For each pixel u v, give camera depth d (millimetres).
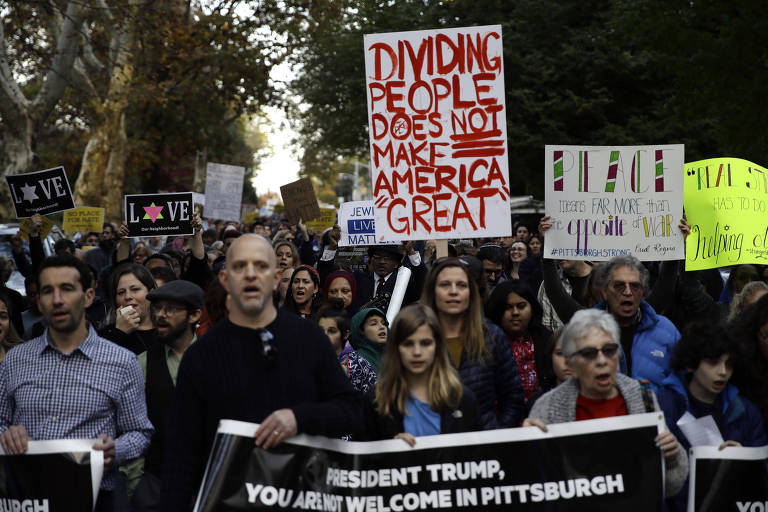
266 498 4113
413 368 4527
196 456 4188
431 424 4551
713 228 7723
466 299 5316
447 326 5406
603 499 4355
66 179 11562
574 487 4355
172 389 5559
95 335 4871
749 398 4891
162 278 7719
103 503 4844
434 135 7586
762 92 17891
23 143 23906
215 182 20203
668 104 20516
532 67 29797
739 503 4543
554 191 7410
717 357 4715
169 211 11414
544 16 30531
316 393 4242
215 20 26016
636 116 30406
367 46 7621
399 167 7613
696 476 4570
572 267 8359
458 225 7559
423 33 7570
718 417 4855
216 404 4145
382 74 7613
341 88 35281
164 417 5484
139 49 27781
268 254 4180
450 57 7559
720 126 19609
